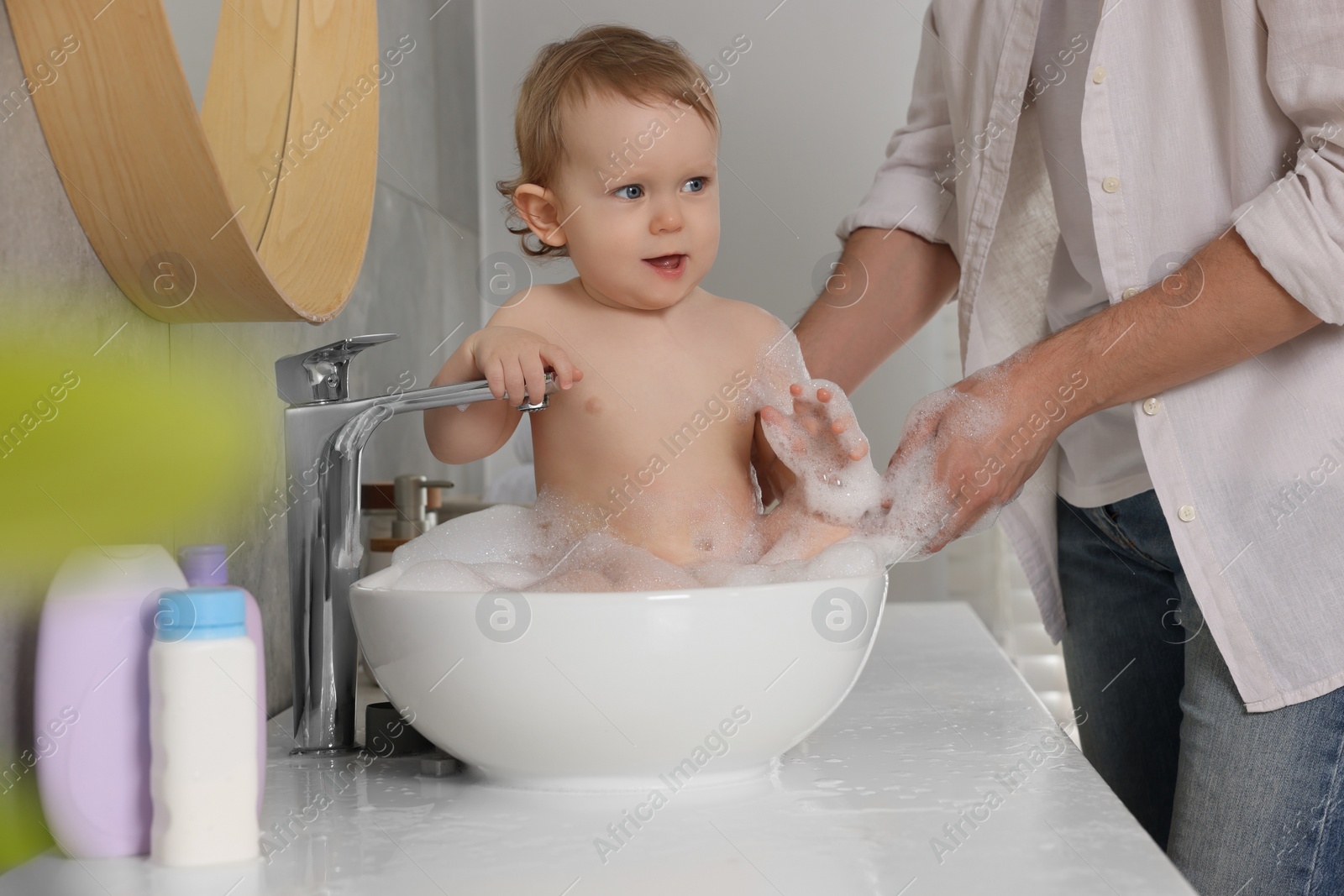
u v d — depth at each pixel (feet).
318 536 2.30
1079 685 3.59
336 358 2.28
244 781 1.64
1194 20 2.68
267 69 2.54
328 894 1.50
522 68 6.33
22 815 1.71
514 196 2.98
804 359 3.61
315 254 2.66
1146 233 2.74
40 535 1.82
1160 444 2.58
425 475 4.89
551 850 1.66
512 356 2.39
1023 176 3.48
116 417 2.04
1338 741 2.40
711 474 2.85
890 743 2.38
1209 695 2.57
